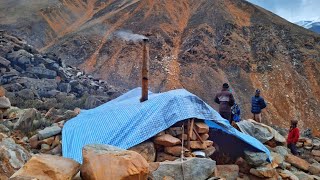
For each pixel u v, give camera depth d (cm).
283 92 7656
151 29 9769
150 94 887
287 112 7150
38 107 1332
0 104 982
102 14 11506
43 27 9688
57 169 385
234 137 771
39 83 1720
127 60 8325
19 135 864
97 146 439
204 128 716
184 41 9444
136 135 659
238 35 9700
